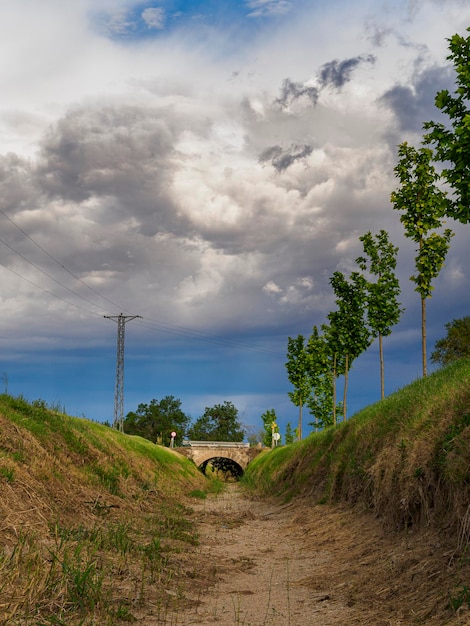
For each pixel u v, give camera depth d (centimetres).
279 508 2014
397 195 2477
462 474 816
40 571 666
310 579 864
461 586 621
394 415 1527
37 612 571
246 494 3022
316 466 2217
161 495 1978
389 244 2994
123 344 6103
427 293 2356
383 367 2866
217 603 718
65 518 1067
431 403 1262
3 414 1478
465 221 1364
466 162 1339
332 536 1204
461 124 1351
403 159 2492
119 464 1992
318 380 5278
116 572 790
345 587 789
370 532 1099
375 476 1237
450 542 780
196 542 1212
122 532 1050
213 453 7475
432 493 923
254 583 855
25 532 857
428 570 725
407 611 628
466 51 1344
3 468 1094
